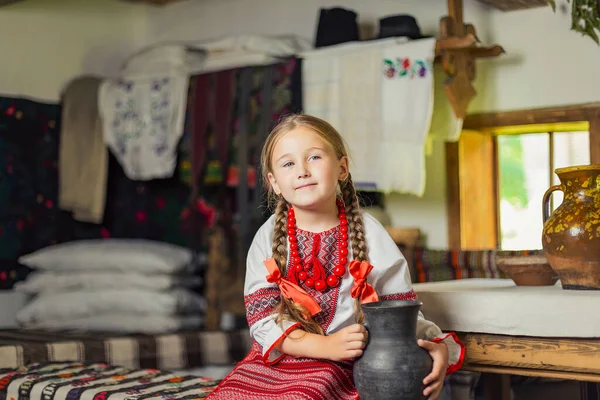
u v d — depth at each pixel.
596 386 3.55
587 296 2.20
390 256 2.21
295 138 2.15
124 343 3.95
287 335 2.09
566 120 4.03
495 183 4.41
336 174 2.18
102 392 2.74
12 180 5.13
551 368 2.27
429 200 4.48
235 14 5.44
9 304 5.08
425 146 4.12
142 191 5.64
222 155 4.57
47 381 2.98
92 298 4.83
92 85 5.22
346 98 4.13
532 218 4.37
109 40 5.72
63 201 5.16
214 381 2.95
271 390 2.06
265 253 2.24
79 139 5.18
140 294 4.76
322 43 4.40
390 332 1.96
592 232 2.35
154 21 5.87
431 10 4.48
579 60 3.99
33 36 5.30
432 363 2.00
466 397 3.18
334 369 2.07
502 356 2.36
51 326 4.83
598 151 3.94
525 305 2.30
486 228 4.41
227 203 4.90
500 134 4.38
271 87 4.40
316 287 2.15
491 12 4.26
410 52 3.92
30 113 5.23
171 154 4.82
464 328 2.42
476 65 4.31
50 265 4.99
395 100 3.96
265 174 2.33
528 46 4.15
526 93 4.15
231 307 4.83
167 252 4.91
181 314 4.82
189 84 4.77
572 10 3.86
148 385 2.86
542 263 2.66
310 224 2.22
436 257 4.13
